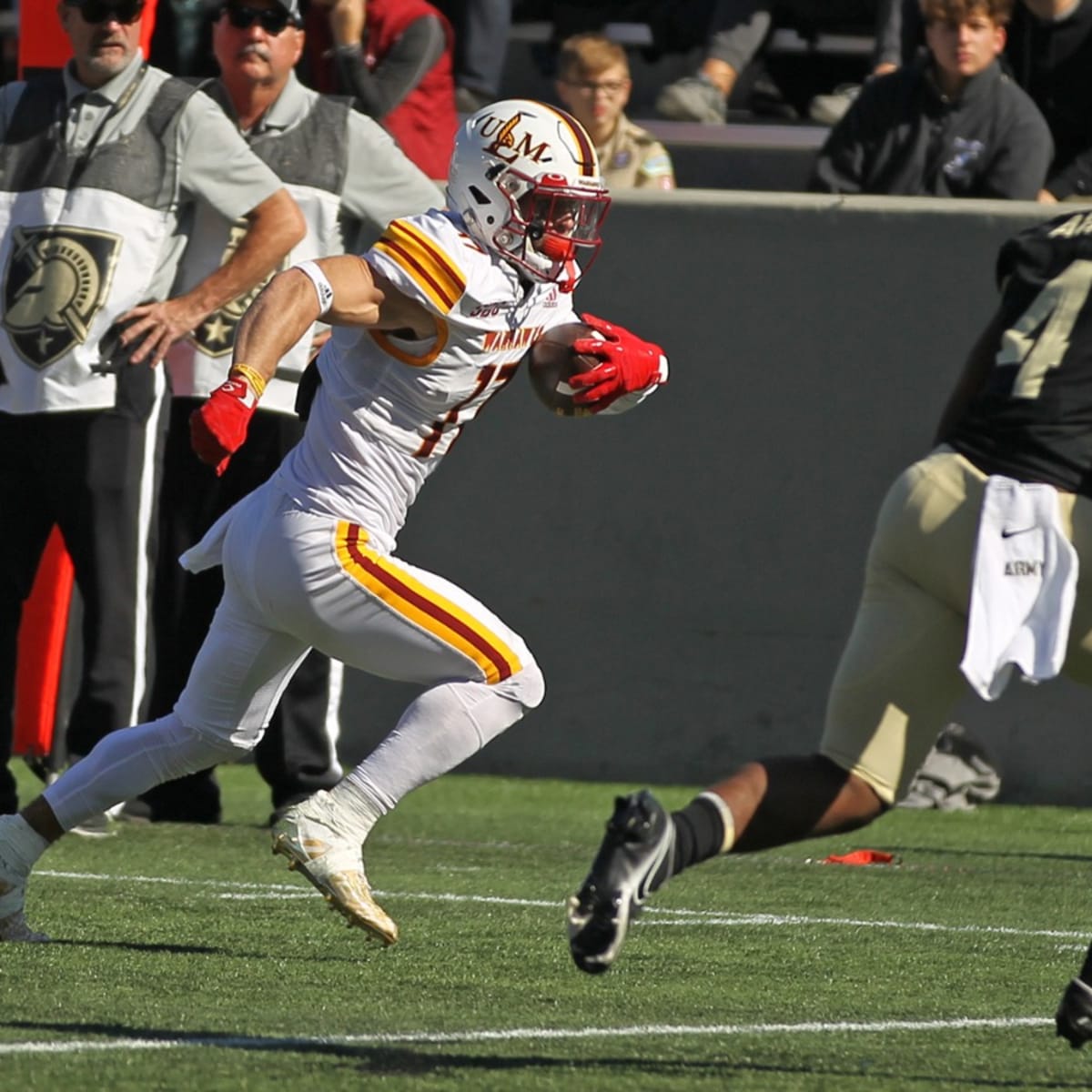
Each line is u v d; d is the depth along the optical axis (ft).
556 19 139.13
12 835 58.95
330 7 104.99
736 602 109.09
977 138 108.68
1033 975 59.21
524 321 55.62
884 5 123.24
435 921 66.54
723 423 108.78
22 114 83.76
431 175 108.17
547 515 110.52
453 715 56.34
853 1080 43.80
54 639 99.09
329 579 55.52
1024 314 49.06
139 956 57.72
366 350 55.26
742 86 136.46
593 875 43.34
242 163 83.97
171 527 88.89
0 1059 43.39
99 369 82.74
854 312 107.24
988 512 46.68
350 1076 42.86
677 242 108.68
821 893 76.95
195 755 59.26
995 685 45.60
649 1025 49.62
